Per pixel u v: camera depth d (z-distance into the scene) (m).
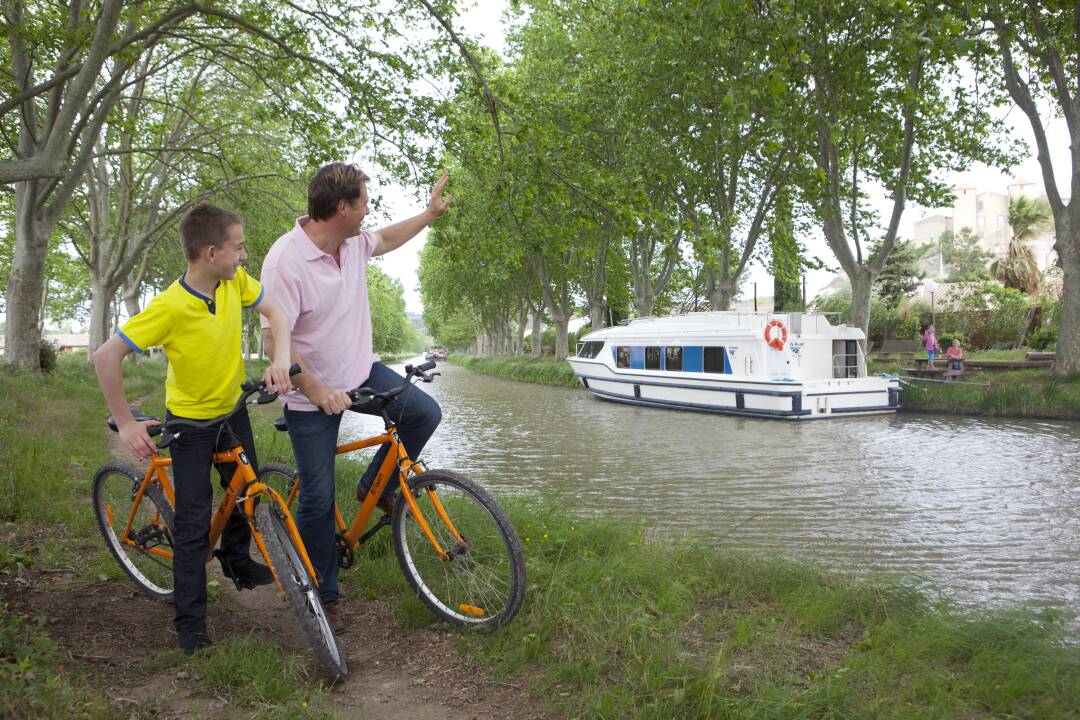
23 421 10.48
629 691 2.74
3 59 12.20
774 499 9.18
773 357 20.03
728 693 2.66
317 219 3.37
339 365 3.52
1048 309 32.03
